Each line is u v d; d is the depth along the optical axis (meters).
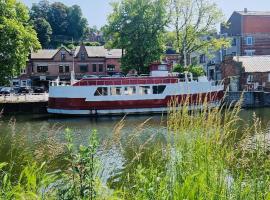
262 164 6.36
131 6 50.69
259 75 52.47
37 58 75.75
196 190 5.51
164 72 44.06
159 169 6.95
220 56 68.06
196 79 42.16
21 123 35.31
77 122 36.59
